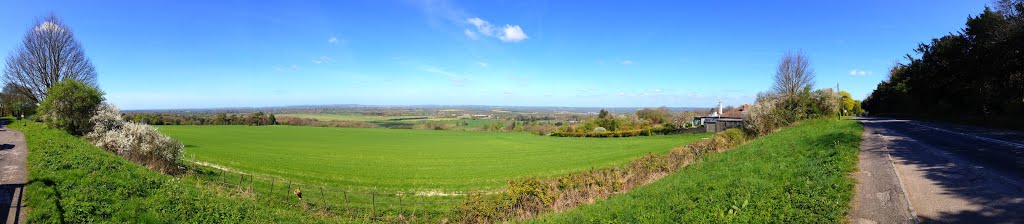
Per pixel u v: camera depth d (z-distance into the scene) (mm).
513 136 70812
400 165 31625
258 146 43688
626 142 53125
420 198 18703
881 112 75875
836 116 43344
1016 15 29438
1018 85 36219
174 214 10477
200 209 11297
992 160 13148
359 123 99688
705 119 75250
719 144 23516
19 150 20125
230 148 40094
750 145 22375
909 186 9688
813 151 15586
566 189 14297
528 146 50562
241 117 89938
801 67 42906
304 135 64625
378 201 17734
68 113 27375
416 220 14867
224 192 15102
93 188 11562
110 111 28281
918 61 54844
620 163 31547
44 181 11898
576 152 42188
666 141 51438
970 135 22859
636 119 78188
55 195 10609
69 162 15172
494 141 59125
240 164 28250
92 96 28000
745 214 8109
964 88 45156
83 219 9164
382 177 25312
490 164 32688
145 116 78188
